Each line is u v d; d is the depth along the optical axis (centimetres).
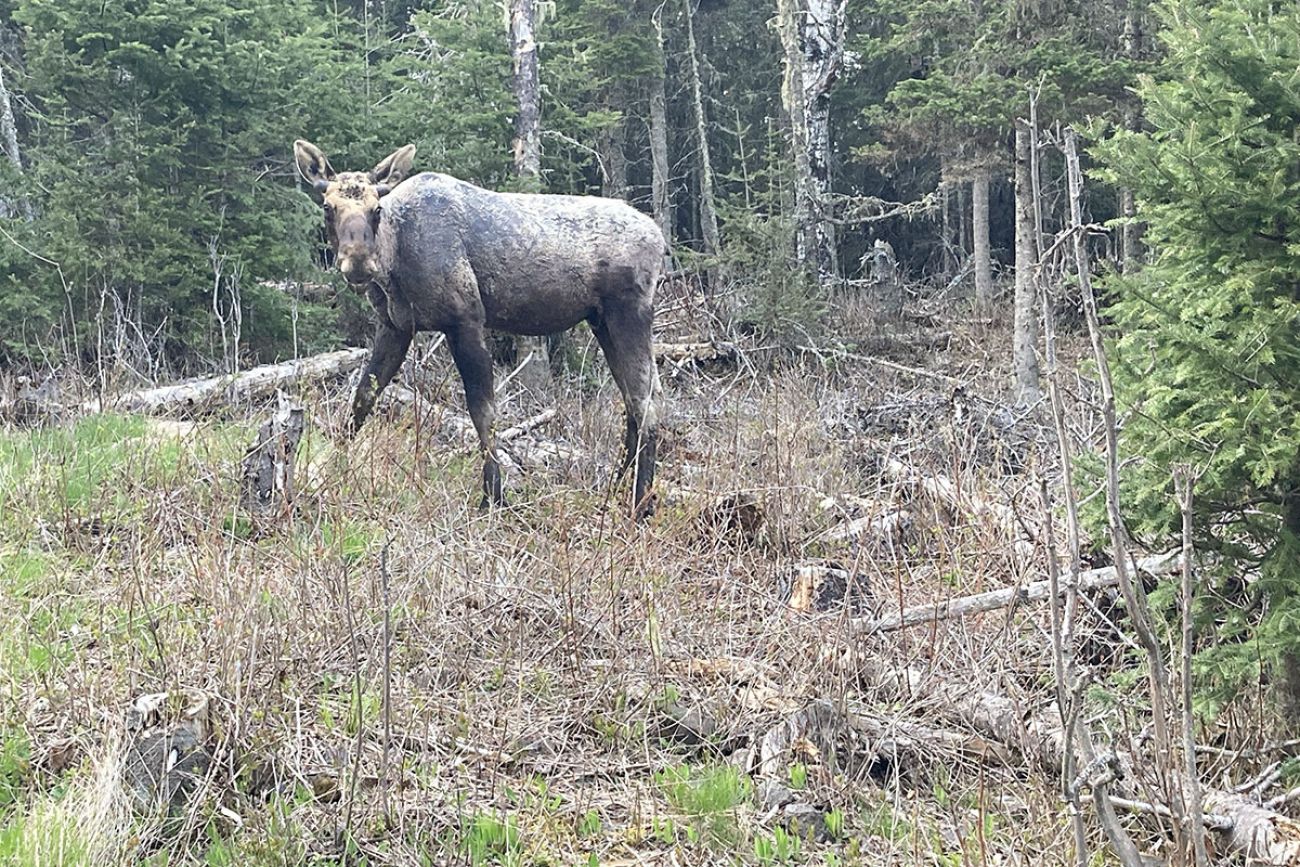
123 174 1088
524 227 754
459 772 437
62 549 593
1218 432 425
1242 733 457
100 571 562
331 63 1281
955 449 771
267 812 402
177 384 942
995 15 1230
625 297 782
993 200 2678
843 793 439
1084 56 1170
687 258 1623
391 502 656
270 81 1144
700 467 837
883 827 423
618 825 421
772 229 1484
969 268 2173
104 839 357
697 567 616
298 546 561
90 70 1080
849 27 2164
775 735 463
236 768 412
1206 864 319
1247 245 446
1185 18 468
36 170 1130
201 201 1113
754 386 1119
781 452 815
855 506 769
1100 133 474
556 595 549
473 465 772
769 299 1442
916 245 2578
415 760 439
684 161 2619
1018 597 533
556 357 1256
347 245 682
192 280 1083
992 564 623
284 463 652
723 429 950
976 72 1241
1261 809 396
